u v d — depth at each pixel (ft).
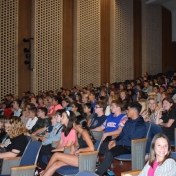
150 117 18.12
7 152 12.33
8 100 33.17
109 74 45.27
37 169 15.38
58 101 26.63
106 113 20.83
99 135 14.99
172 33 51.52
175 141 14.98
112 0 45.19
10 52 37.96
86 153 11.63
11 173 10.24
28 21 39.65
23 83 39.04
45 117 20.75
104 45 44.86
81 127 12.91
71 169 12.36
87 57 42.83
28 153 11.94
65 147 13.66
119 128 16.08
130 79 46.78
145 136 14.51
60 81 40.86
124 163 17.02
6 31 37.40
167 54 51.13
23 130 12.88
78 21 41.81
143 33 48.47
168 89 30.25
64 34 41.78
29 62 38.88
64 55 41.78
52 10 40.19
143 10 48.55
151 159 8.98
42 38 39.55
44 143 16.72
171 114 16.76
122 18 45.96
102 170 12.85
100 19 44.32
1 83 37.06
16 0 38.19
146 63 48.49
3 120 15.26
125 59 46.34
